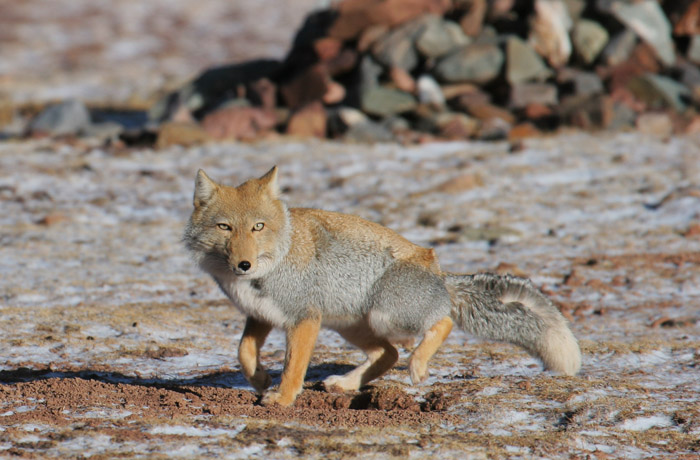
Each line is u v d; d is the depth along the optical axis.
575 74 26.66
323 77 26.19
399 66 26.56
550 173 20.19
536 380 8.11
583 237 15.43
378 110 25.66
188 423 6.39
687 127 24.86
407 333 7.65
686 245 14.70
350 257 7.57
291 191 19.00
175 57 56.28
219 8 80.38
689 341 9.79
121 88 42.12
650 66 27.02
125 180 20.09
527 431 6.64
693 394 7.71
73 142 24.44
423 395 7.72
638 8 27.58
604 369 8.68
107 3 78.94
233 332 10.24
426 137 24.39
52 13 73.19
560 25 27.02
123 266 13.40
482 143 23.88
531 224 16.39
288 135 25.14
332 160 21.98
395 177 20.16
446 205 17.69
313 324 7.51
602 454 6.05
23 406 6.73
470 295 8.18
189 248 7.61
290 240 7.48
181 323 10.42
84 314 10.45
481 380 8.09
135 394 7.27
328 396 7.62
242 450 5.82
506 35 27.62
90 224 16.42
